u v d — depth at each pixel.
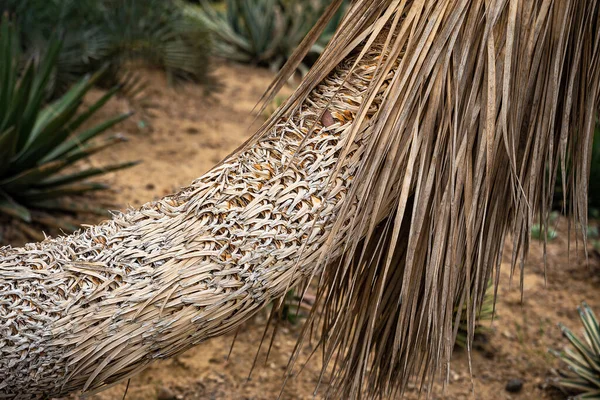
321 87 2.07
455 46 1.97
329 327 2.28
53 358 1.90
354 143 1.99
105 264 1.93
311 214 1.96
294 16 9.38
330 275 2.24
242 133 6.43
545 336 3.79
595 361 3.29
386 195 2.01
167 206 1.99
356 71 2.06
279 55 9.42
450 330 2.05
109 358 1.91
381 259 2.18
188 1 11.58
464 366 3.48
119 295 1.91
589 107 2.06
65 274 1.92
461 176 1.99
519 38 1.97
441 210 1.99
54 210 4.46
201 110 6.99
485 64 1.98
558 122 2.13
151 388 3.09
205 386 3.12
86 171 4.36
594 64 2.05
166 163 5.50
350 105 2.02
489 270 2.16
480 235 2.03
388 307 2.21
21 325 1.88
